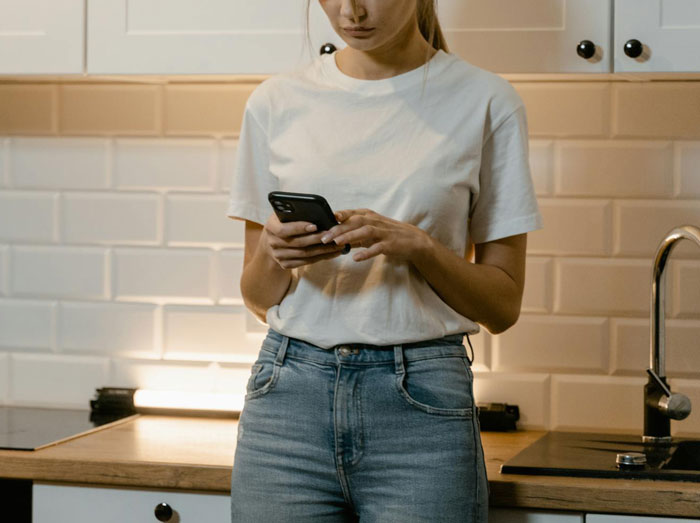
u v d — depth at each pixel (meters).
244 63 1.71
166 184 2.02
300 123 1.44
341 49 1.61
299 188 1.39
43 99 2.06
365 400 1.32
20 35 1.77
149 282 2.04
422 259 1.31
